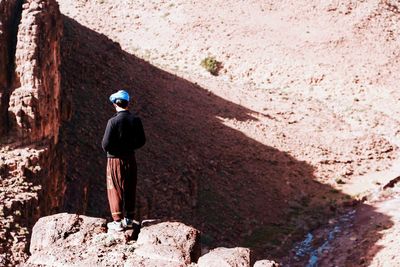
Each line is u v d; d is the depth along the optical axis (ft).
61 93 108.27
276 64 202.39
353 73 196.24
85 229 37.14
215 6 239.50
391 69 200.95
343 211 127.44
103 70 142.20
